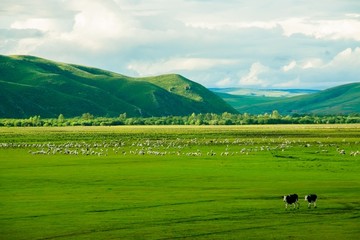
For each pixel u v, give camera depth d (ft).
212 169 302.45
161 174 278.46
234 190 217.77
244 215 163.12
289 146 508.53
